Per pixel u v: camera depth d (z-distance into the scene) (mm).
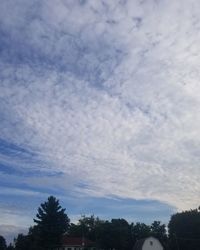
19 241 133000
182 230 116000
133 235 133125
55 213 110812
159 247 111062
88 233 147500
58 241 110062
